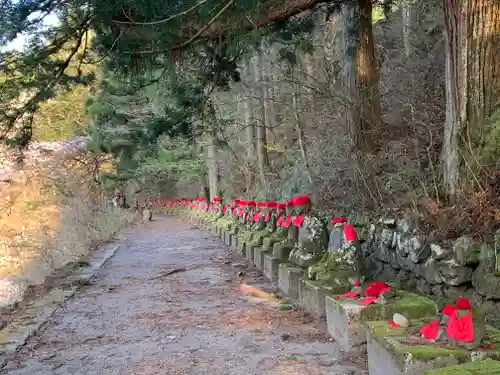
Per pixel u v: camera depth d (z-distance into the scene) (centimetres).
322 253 775
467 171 590
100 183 2050
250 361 509
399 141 958
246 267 1154
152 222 3344
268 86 1688
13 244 1152
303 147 1483
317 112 1556
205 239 1975
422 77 1152
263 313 703
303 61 1684
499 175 558
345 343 507
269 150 2166
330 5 998
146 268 1224
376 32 1777
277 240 1044
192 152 2642
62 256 1266
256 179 2200
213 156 2569
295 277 761
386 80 1229
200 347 566
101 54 759
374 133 975
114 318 718
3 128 741
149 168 2741
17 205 1320
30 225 1283
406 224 619
